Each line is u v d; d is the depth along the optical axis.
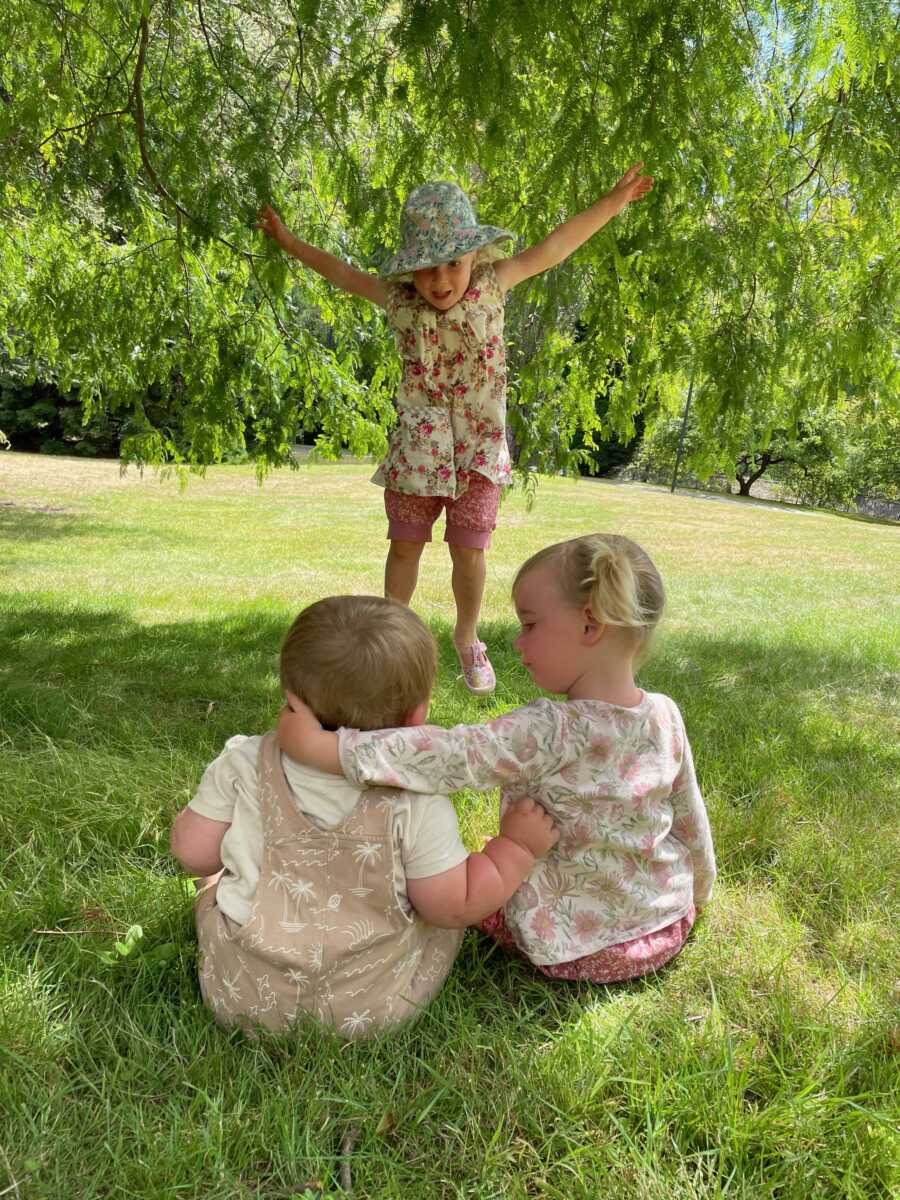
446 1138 1.49
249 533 11.88
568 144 3.23
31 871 2.25
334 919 1.67
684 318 4.04
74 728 3.34
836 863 2.47
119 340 4.89
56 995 1.79
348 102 3.44
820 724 3.87
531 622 1.86
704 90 3.09
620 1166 1.45
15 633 5.14
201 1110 1.52
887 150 3.33
